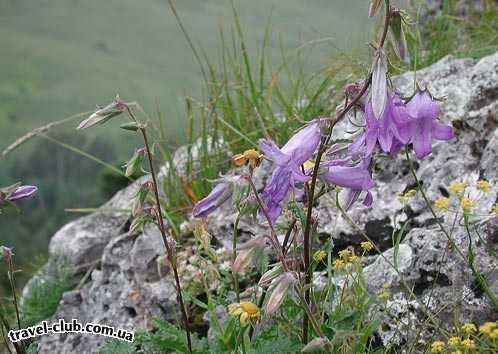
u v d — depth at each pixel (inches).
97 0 672.4
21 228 134.1
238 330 22.8
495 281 23.4
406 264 25.0
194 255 29.5
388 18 18.0
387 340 24.0
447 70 31.8
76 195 158.6
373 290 25.0
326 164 19.5
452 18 41.9
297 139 18.9
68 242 36.7
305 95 40.7
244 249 18.6
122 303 30.2
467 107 29.4
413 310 24.1
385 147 18.3
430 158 29.2
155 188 21.5
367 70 19.3
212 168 35.3
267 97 38.9
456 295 23.7
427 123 18.6
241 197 18.8
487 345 21.4
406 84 32.3
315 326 18.7
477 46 39.2
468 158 28.6
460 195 25.9
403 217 28.2
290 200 20.8
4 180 179.5
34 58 545.6
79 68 516.4
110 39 601.9
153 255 30.6
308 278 20.6
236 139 37.4
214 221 31.3
